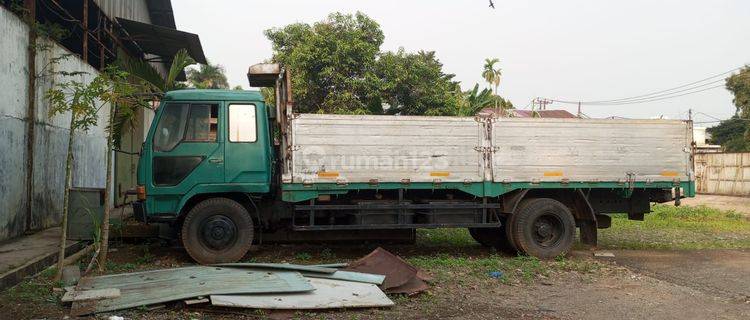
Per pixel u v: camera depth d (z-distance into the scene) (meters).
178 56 12.87
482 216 9.45
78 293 5.98
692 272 8.72
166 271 6.97
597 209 10.12
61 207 11.45
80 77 12.35
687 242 12.17
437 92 25.61
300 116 8.72
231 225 8.48
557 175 9.52
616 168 9.73
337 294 6.19
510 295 6.93
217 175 8.49
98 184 13.77
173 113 8.49
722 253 10.63
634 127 9.80
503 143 9.36
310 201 8.90
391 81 24.22
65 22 15.37
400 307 6.16
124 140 15.88
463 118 9.21
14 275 6.66
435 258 9.13
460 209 9.38
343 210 9.05
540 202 9.54
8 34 9.16
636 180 9.78
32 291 6.24
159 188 8.34
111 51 16.58
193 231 8.38
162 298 5.78
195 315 5.58
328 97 23.12
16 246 8.57
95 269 7.70
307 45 23.31
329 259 9.20
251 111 8.66
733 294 7.28
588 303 6.63
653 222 16.12
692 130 10.04
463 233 12.35
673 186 9.95
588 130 9.64
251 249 9.47
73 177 12.05
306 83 23.27
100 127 13.95
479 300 6.62
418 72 25.08
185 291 5.97
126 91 7.22
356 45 23.34
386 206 9.04
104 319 5.36
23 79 9.76
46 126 10.67
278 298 5.93
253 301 5.77
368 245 10.63
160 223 8.80
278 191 9.01
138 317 5.46
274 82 9.59
